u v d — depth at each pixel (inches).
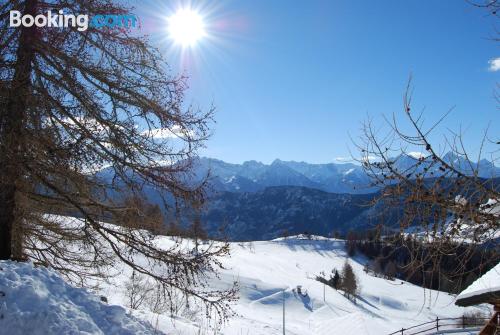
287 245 6855.3
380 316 3494.1
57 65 297.0
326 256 6402.6
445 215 131.3
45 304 243.9
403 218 133.9
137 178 308.5
